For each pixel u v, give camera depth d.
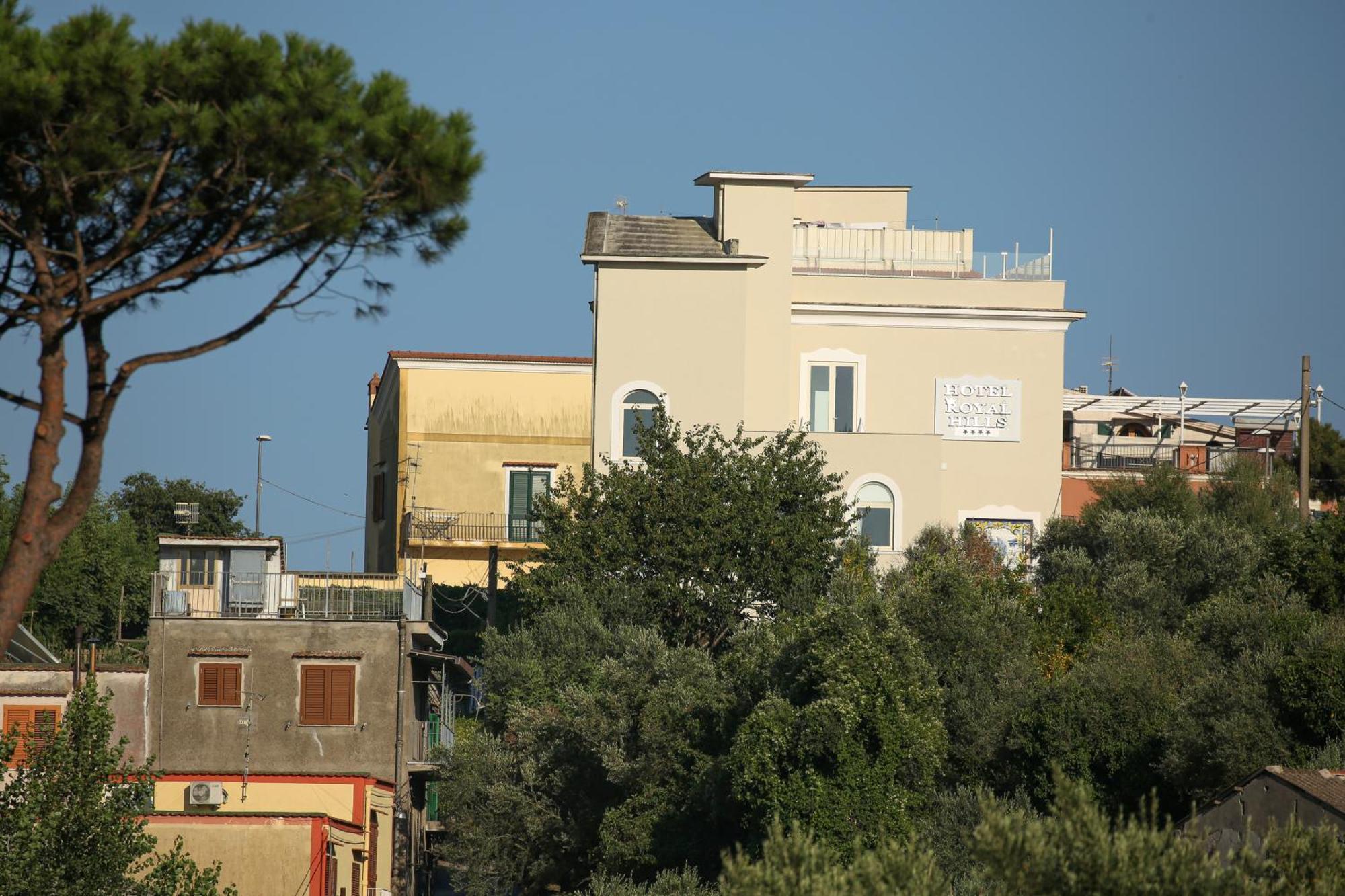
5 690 160.38
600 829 149.50
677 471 181.38
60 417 74.75
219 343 78.06
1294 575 166.75
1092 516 196.12
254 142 77.06
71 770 104.06
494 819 162.38
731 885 73.94
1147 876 69.94
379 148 80.06
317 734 174.12
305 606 179.75
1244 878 70.88
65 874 101.44
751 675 146.75
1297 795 104.62
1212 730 133.12
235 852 141.38
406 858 178.00
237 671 174.50
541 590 178.88
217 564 179.62
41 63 74.81
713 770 141.62
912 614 155.50
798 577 176.50
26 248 75.00
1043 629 163.25
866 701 133.12
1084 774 137.50
